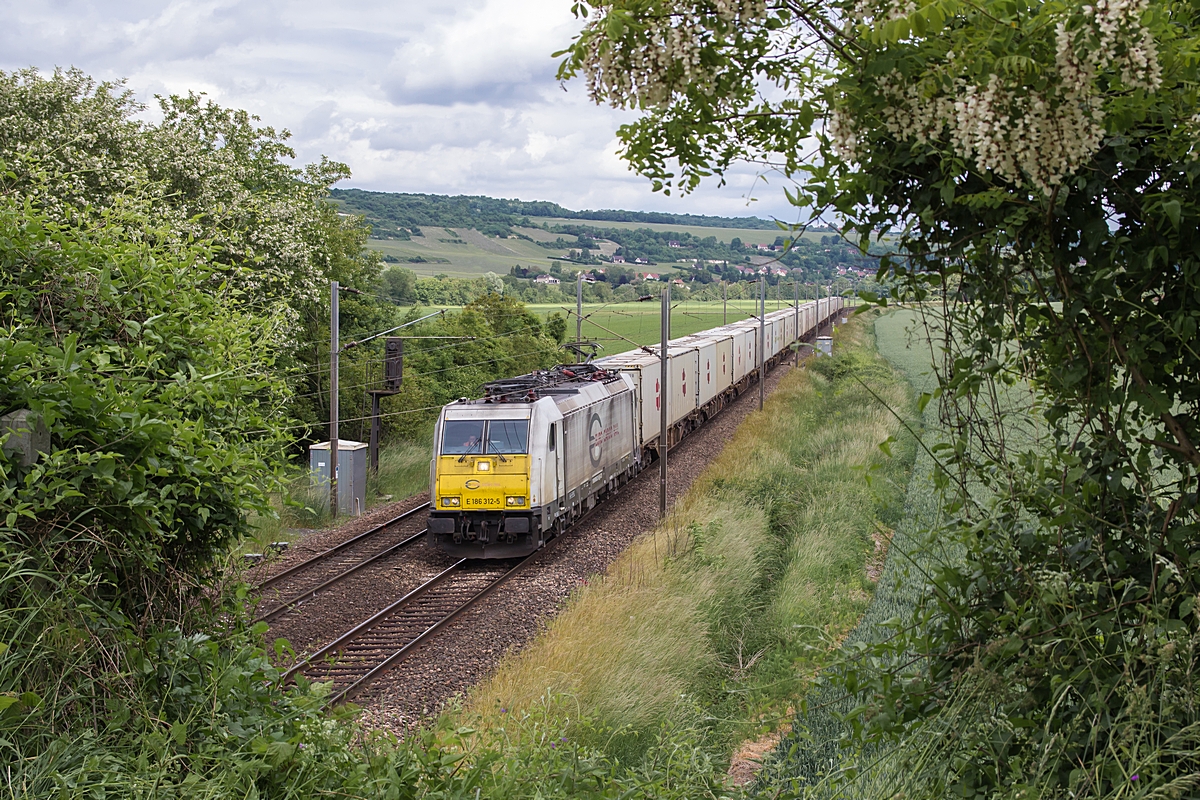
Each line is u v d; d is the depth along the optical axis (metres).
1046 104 3.10
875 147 3.69
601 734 8.29
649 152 4.12
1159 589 3.62
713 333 37.09
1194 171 3.14
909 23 3.03
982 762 3.88
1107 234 3.44
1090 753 3.64
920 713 4.09
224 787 3.90
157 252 5.54
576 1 3.47
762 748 8.80
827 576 13.40
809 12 3.45
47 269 5.02
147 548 4.52
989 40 3.07
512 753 5.46
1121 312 3.56
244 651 5.07
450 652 11.49
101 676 4.14
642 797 5.25
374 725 9.14
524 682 9.41
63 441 4.40
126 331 5.11
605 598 12.25
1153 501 3.86
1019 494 3.95
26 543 4.14
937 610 4.25
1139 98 3.08
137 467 4.35
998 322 3.84
